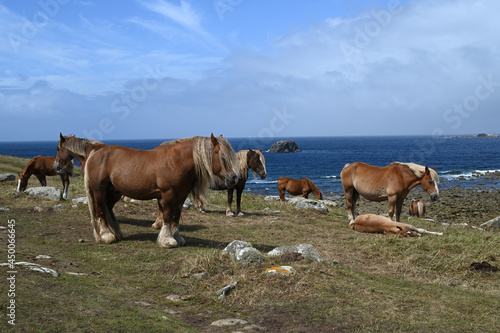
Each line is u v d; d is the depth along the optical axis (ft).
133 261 19.31
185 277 16.85
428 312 13.80
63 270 16.28
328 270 18.35
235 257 18.83
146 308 13.00
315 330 11.96
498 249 25.50
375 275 19.42
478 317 13.52
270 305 13.96
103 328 10.32
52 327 9.77
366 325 12.36
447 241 27.22
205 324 12.37
